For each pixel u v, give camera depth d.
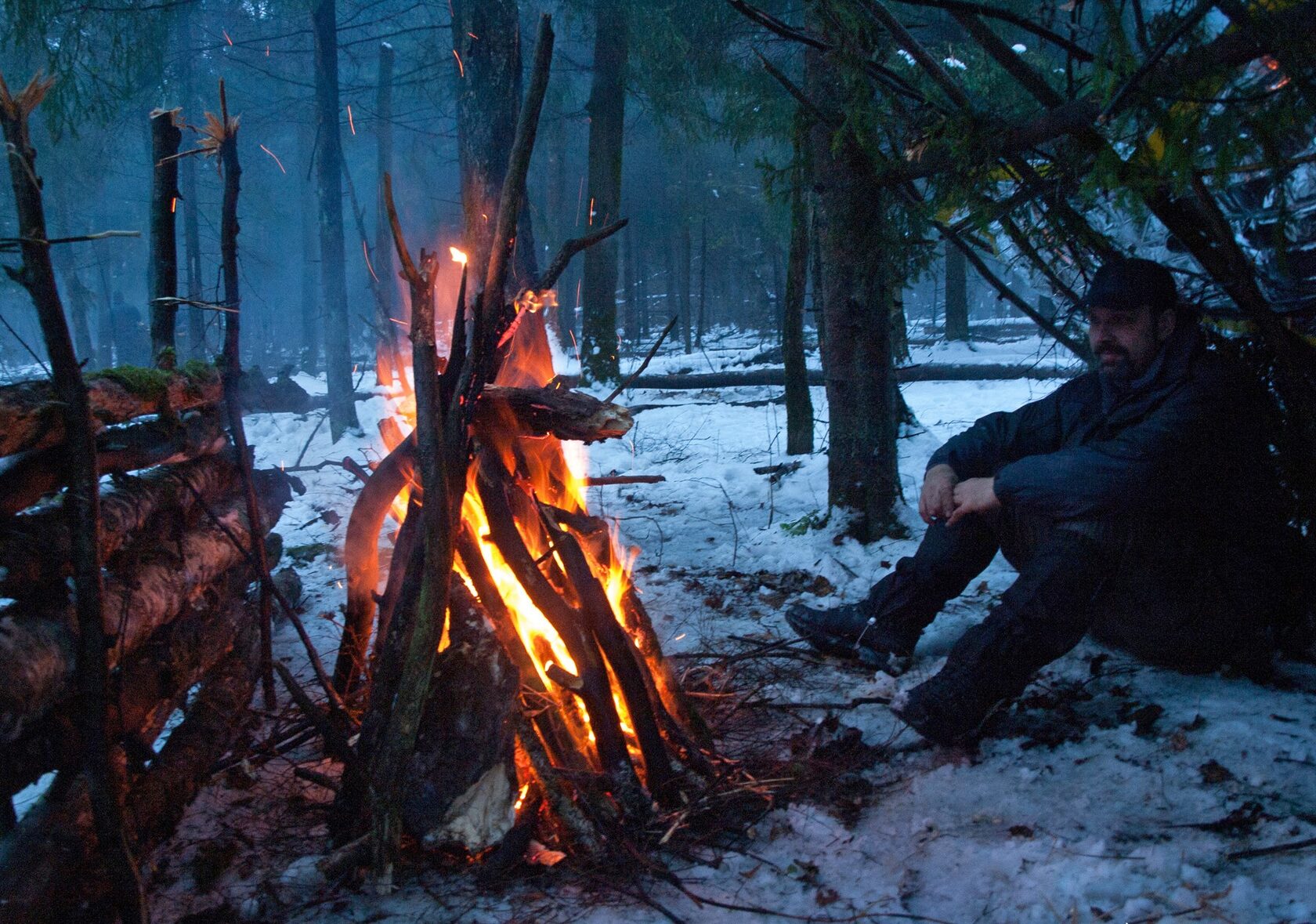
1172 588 3.18
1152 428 2.98
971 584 4.77
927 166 4.03
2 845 1.98
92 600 1.95
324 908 2.33
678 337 27.62
